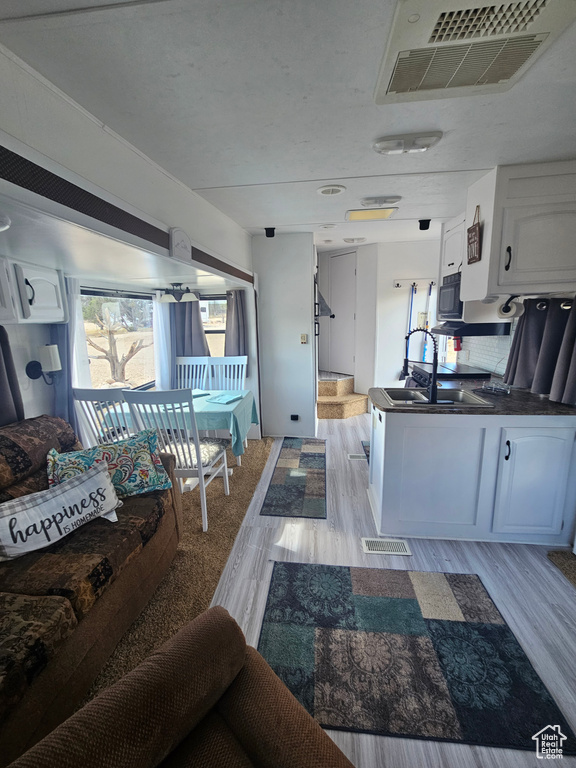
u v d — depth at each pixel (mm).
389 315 5008
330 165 1974
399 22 959
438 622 1723
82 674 1354
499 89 1279
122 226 1530
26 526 1540
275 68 1160
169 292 3947
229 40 1025
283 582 1993
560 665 1510
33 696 1122
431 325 4926
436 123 1540
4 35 960
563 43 1039
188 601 1867
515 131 1608
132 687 770
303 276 4027
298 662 1536
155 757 728
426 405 2287
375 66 1159
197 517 2635
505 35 1006
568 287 1996
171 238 1962
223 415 2822
